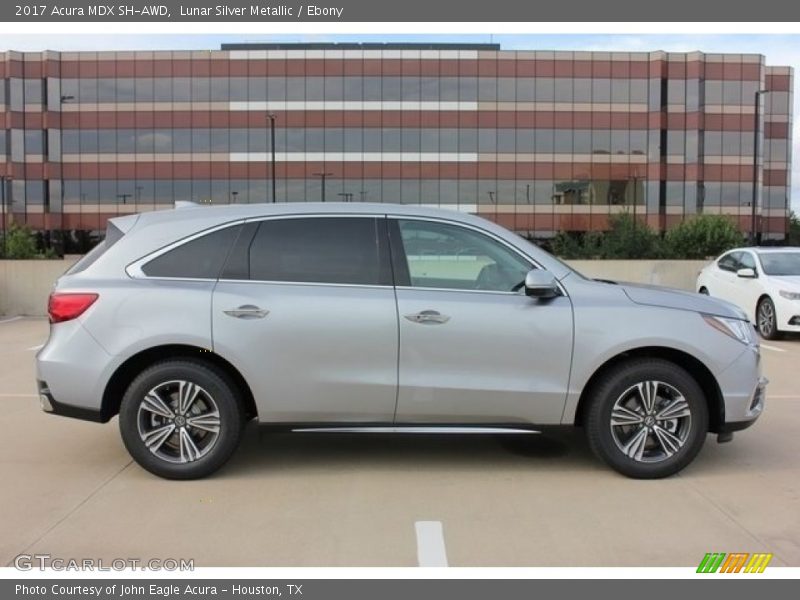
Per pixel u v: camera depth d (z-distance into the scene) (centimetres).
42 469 508
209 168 7731
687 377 480
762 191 8388
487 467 517
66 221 7819
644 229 3169
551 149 7725
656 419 485
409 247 491
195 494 461
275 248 490
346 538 396
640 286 523
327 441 580
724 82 7756
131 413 476
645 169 7762
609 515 427
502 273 492
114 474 498
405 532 404
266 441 580
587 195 7750
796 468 514
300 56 7669
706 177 7750
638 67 7731
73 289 479
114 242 496
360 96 7675
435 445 571
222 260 488
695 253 3419
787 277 1209
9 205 7731
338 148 7681
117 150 7762
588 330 476
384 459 535
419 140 7688
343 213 497
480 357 475
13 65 7706
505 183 7719
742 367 486
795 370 913
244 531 404
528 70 7694
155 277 483
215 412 480
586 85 7731
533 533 402
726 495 459
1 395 744
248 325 471
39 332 1302
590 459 535
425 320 472
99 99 7756
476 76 7669
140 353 479
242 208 504
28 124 7762
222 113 7700
